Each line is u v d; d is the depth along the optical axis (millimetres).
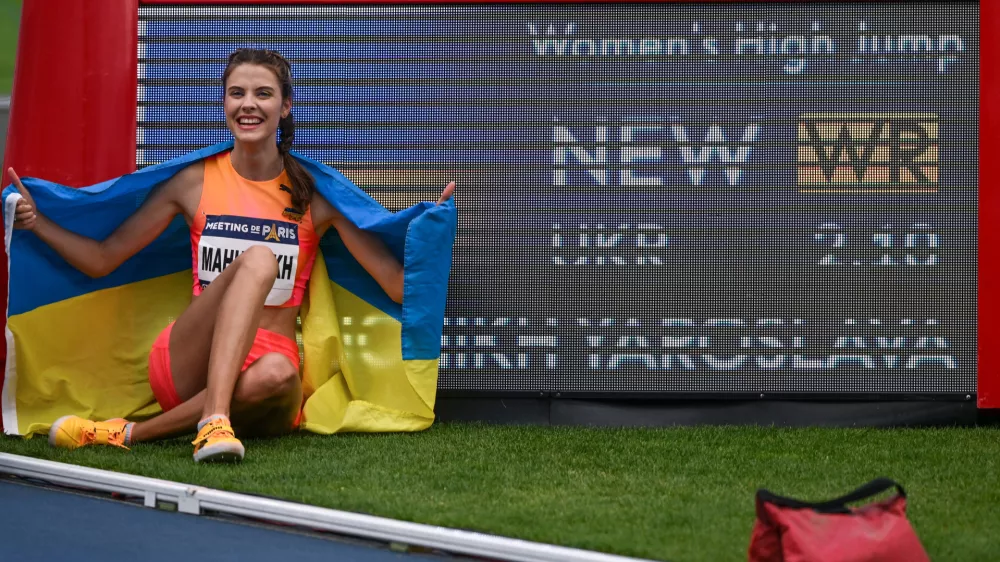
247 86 7977
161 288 8500
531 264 8758
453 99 8766
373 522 5379
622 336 8750
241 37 8820
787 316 8719
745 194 8695
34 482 6766
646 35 8711
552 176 8742
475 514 5641
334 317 8438
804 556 4133
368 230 8258
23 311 8070
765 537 4273
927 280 8695
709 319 8719
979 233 8656
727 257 8711
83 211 8070
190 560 4953
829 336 8703
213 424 6941
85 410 8195
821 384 8719
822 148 8688
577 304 8742
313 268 8469
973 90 8664
